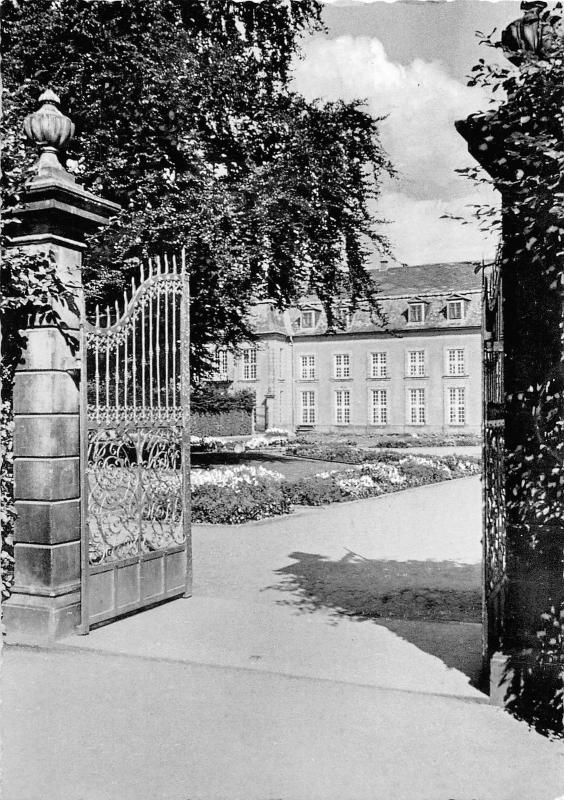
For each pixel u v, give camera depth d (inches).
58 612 230.4
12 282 226.8
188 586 290.7
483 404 200.5
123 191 560.4
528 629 173.3
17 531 235.9
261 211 568.7
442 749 151.3
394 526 488.7
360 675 195.2
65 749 151.6
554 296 171.3
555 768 142.7
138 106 543.2
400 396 2016.5
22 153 243.1
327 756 147.9
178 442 291.1
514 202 169.6
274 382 2106.3
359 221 671.1
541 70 155.1
